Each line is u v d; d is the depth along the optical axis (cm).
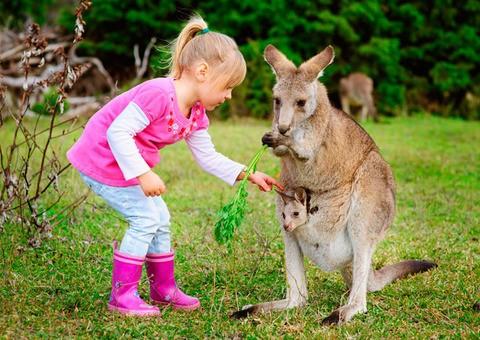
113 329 378
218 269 503
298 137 432
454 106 1811
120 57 1694
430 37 1745
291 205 426
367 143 454
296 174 446
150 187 389
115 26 1653
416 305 439
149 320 398
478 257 551
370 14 1623
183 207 699
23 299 414
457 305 436
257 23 1608
